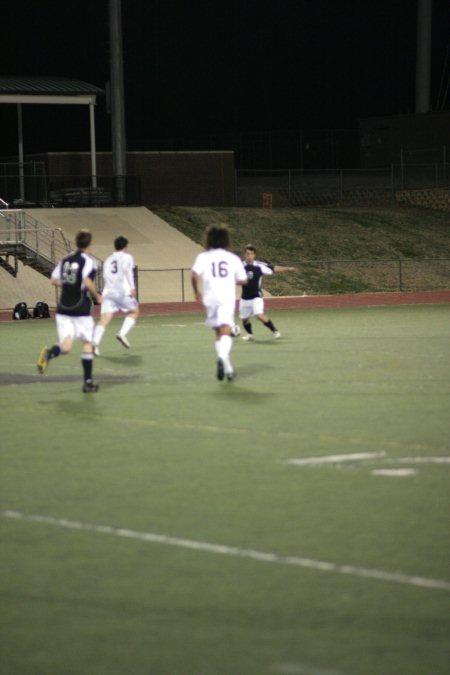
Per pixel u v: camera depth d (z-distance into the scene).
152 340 76.62
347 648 19.16
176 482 31.95
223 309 51.31
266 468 33.69
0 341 79.25
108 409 45.81
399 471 33.00
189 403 47.00
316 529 26.55
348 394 48.81
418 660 18.61
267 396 48.62
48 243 140.12
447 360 61.50
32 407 46.69
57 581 22.98
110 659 18.94
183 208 160.75
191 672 18.33
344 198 187.75
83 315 49.75
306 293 134.25
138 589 22.36
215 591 22.12
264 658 18.81
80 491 30.98
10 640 19.89
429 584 22.30
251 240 151.88
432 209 178.25
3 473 33.59
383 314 98.88
